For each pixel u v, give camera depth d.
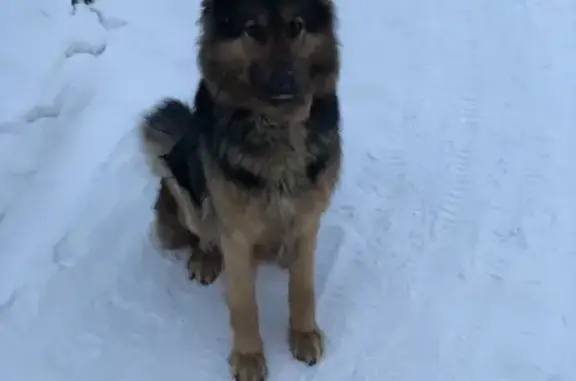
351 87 2.97
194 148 2.12
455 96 2.93
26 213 2.56
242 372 2.15
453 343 2.22
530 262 2.40
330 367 2.19
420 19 3.27
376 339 2.24
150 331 2.29
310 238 2.08
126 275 2.41
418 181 2.63
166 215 2.36
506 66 3.04
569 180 2.62
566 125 2.80
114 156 2.70
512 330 2.25
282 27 1.84
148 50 3.09
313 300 2.17
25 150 2.72
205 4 1.91
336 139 2.01
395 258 2.42
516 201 2.57
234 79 1.90
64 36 3.08
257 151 1.92
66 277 2.40
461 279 2.37
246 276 2.09
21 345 2.26
